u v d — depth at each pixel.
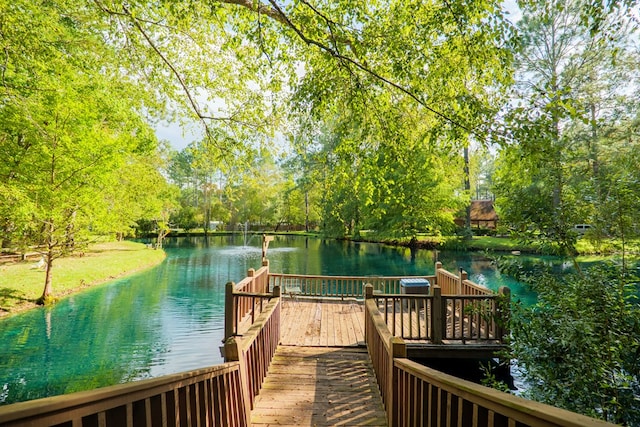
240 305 6.19
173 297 11.15
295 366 4.54
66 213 9.80
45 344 7.13
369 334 4.84
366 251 24.33
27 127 8.38
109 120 11.99
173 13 4.03
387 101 4.61
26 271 12.32
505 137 3.44
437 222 22.61
